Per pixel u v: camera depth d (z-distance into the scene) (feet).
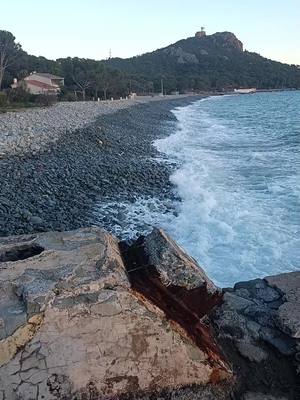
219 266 23.56
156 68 487.61
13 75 202.59
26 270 10.85
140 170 53.98
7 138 61.98
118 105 165.68
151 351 10.37
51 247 12.00
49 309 9.74
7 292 10.26
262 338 12.27
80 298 10.07
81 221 33.30
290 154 63.52
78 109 131.03
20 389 9.46
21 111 114.42
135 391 10.30
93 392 9.96
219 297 11.69
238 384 11.14
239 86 483.51
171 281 11.25
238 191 40.01
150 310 10.47
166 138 90.84
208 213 32.81
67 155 58.39
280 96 364.17
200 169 52.47
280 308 12.89
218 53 586.86
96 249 11.71
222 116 161.17
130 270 11.59
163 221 33.14
